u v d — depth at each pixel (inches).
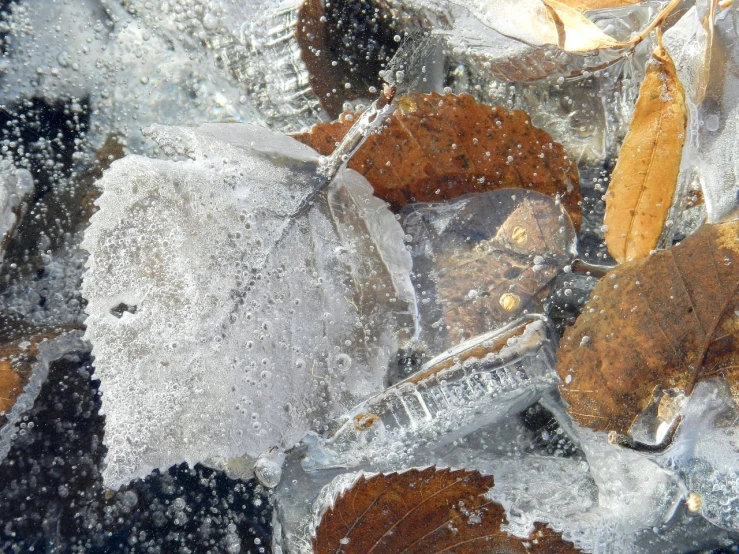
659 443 5.8
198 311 6.0
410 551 5.7
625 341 5.9
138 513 6.5
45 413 6.5
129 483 6.5
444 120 6.3
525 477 6.2
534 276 6.4
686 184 6.3
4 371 6.3
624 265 6.0
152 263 6.0
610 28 6.5
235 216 6.1
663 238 6.3
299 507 6.0
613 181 6.3
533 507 5.9
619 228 6.3
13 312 6.7
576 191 6.5
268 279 6.1
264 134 6.5
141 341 5.9
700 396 5.8
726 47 6.2
